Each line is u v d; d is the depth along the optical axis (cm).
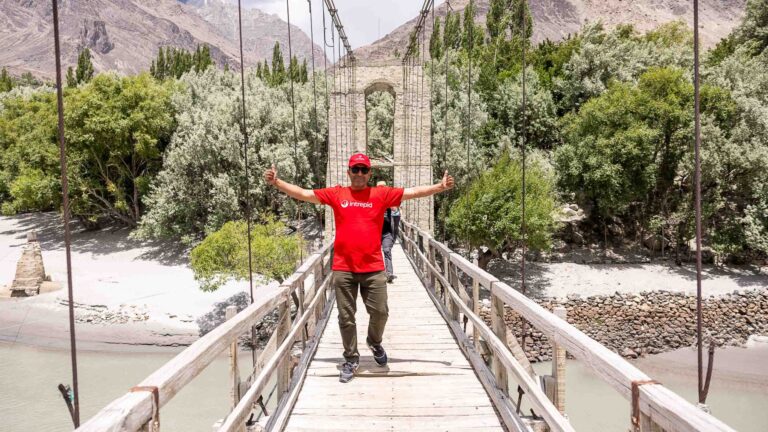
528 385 339
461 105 3278
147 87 3931
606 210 3219
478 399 500
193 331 2409
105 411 183
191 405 1642
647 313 2545
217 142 3266
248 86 3991
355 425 445
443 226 2989
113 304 2744
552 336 312
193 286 2983
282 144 3422
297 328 527
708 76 3425
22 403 1720
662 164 3186
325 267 916
